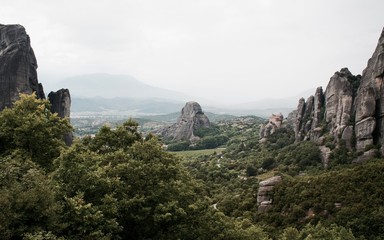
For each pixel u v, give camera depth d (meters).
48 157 45.91
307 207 72.44
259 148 178.75
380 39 109.38
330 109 128.00
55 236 24.23
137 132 47.66
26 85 73.88
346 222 62.72
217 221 38.84
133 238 33.97
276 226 73.75
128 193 33.81
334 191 72.56
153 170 36.47
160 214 32.69
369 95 101.44
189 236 35.28
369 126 100.62
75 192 30.30
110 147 43.44
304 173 109.94
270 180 87.19
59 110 80.88
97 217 26.70
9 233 23.31
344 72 127.81
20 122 45.88
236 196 102.44
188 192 38.69
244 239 41.00
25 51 75.12
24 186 26.22
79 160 32.75
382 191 66.06
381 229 58.34
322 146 118.81
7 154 43.28
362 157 98.00
